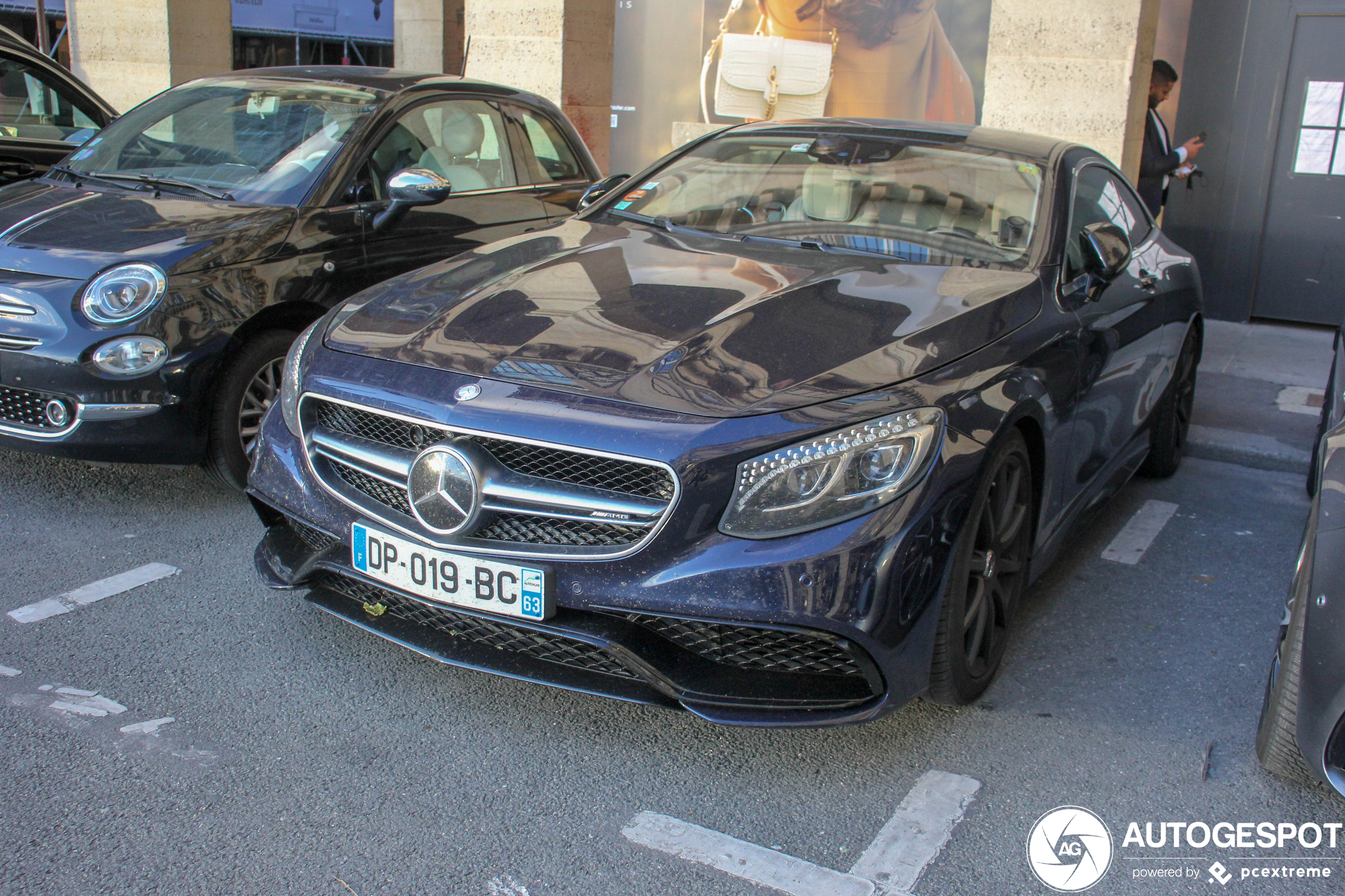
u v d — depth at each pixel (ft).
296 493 9.77
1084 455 11.62
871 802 8.56
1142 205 15.99
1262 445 17.49
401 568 8.95
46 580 11.57
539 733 9.32
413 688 9.91
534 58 28.60
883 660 8.22
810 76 26.99
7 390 12.78
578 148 19.67
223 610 11.14
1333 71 24.64
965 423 8.69
